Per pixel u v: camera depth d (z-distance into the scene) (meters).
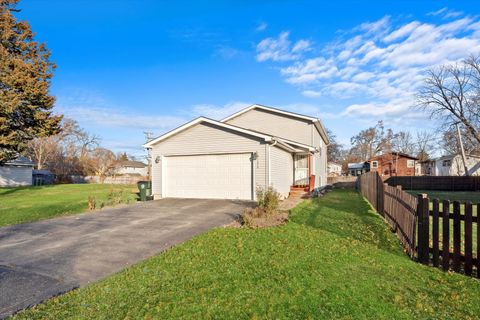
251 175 14.08
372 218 9.69
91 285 4.44
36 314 3.56
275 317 3.37
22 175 31.30
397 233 7.32
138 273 4.82
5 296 4.14
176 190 15.80
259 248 6.07
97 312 3.57
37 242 7.20
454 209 4.99
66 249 6.48
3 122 18.53
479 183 27.62
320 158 24.72
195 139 15.28
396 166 46.62
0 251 6.44
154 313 3.49
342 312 3.46
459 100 28.94
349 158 67.12
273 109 21.52
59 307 3.74
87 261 5.62
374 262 5.26
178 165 15.78
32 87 19.30
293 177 19.94
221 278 4.49
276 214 9.80
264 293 3.95
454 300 3.86
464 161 29.48
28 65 19.11
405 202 6.50
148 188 16.00
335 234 7.35
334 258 5.41
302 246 6.20
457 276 4.72
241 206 12.17
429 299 3.87
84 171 45.88
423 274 4.80
